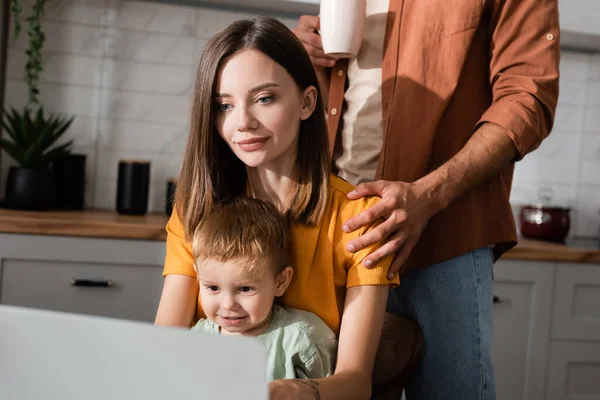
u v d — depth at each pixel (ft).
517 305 8.23
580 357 8.41
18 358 1.94
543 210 9.17
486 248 4.46
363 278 3.73
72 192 8.36
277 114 3.61
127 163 8.24
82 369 1.92
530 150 4.29
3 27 8.37
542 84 4.20
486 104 4.51
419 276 4.45
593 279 8.38
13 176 7.90
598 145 9.94
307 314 3.77
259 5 8.72
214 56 3.63
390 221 3.75
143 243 7.33
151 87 8.90
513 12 4.24
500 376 8.25
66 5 8.63
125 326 1.89
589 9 8.51
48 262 7.21
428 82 4.39
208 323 3.85
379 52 4.66
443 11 4.35
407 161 4.44
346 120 4.81
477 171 4.09
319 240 3.86
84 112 8.78
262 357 1.84
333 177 4.07
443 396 4.41
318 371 3.63
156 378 1.89
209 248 3.59
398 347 3.95
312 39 4.85
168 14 8.86
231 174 4.03
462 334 4.33
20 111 8.63
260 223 3.63
